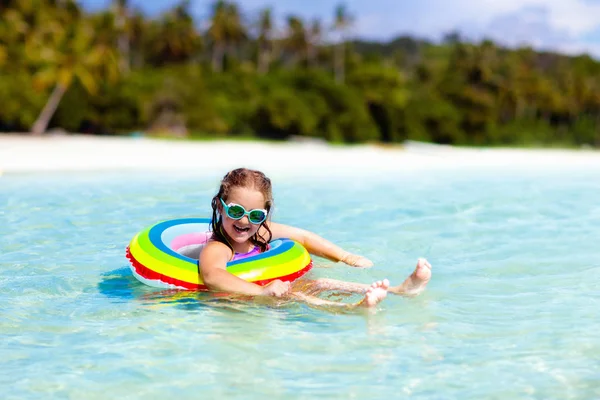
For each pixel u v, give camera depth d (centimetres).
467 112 6012
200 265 369
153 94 4025
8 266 425
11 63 3547
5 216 617
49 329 297
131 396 225
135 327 300
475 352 269
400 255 478
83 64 3494
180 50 6128
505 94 6531
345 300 353
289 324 306
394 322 311
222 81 4578
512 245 517
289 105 4294
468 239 542
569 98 7356
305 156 1892
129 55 6262
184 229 446
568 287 383
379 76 5094
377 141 4778
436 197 825
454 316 321
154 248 390
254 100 4391
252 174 384
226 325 304
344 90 4678
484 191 908
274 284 347
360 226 601
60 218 614
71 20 4081
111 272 413
